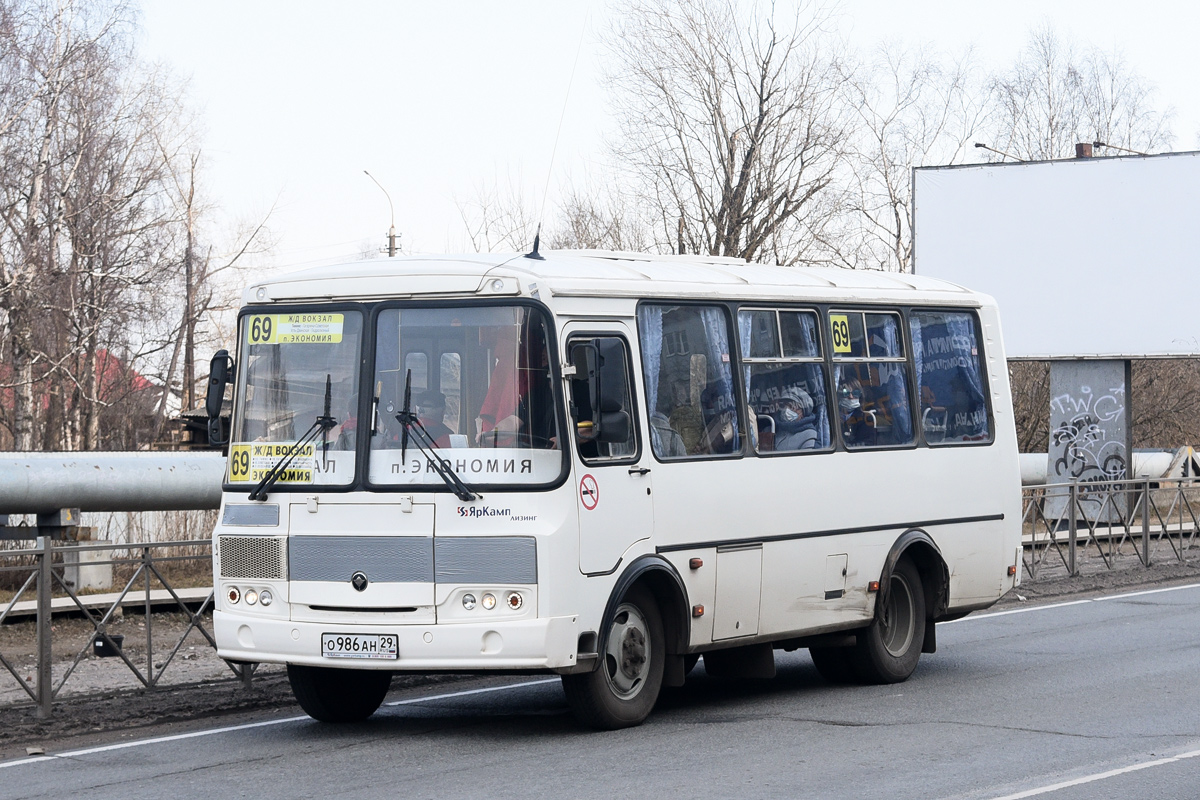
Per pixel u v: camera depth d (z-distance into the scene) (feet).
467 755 30.73
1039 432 152.56
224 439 35.27
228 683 41.63
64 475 55.93
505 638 30.91
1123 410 106.01
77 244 130.62
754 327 38.42
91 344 132.26
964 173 110.11
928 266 111.14
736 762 29.53
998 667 44.32
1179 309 102.83
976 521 44.78
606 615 32.58
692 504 35.35
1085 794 26.00
